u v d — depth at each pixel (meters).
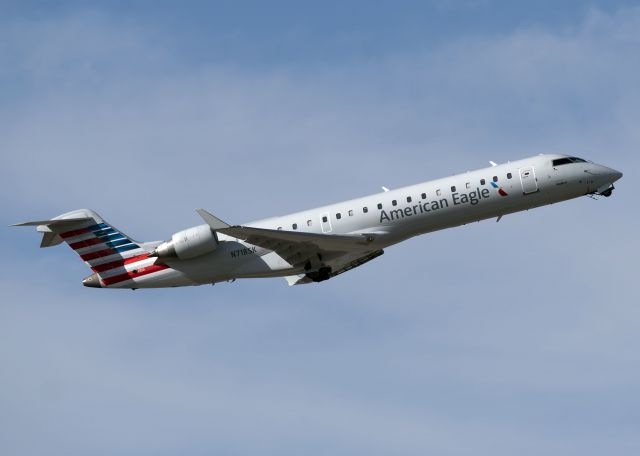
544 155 157.12
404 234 155.88
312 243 153.25
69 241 160.00
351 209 156.38
